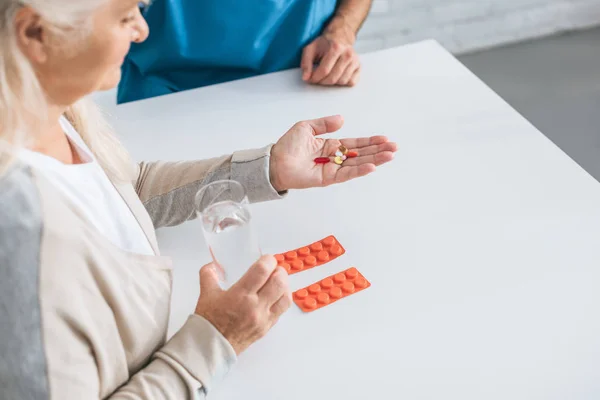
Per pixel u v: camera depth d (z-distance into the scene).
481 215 1.01
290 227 1.01
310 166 0.99
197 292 0.92
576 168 1.09
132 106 1.32
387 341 0.83
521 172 1.09
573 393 0.75
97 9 0.55
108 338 0.63
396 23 2.62
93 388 0.61
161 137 1.22
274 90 1.34
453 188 1.06
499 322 0.84
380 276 0.92
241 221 0.85
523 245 0.95
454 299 0.87
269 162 0.99
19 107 0.56
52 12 0.53
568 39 2.87
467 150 1.14
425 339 0.83
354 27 1.48
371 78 1.36
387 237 0.98
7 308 0.56
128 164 0.92
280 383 0.79
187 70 1.46
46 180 0.59
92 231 0.62
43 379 0.57
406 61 1.41
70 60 0.57
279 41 1.42
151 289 0.71
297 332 0.85
